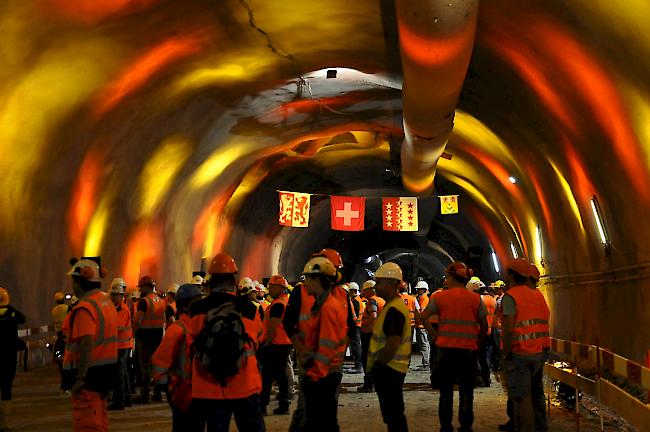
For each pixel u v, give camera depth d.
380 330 7.10
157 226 21.88
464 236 37.09
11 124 12.97
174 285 13.12
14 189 14.05
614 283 11.81
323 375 6.58
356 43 15.36
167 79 16.05
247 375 5.73
